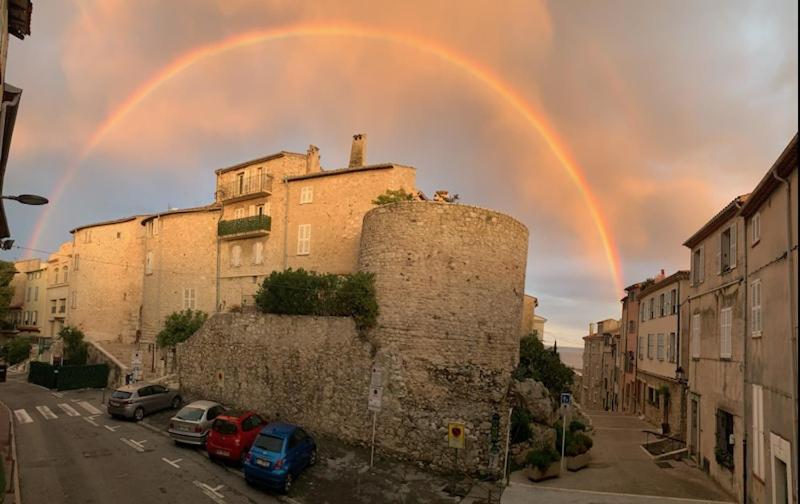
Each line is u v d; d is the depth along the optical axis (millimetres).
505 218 21734
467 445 17984
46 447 18812
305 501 14859
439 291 20297
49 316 58125
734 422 16266
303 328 22547
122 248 44531
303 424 21609
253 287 33156
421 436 18453
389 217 21344
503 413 18828
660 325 31578
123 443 19766
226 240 35156
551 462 17453
